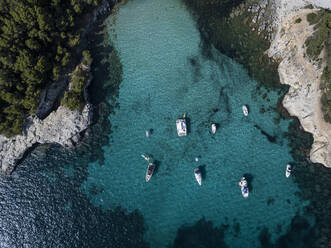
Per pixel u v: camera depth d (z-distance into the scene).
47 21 43.47
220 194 43.09
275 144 44.47
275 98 46.41
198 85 48.44
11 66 41.34
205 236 41.31
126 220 42.75
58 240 42.22
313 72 42.75
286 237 40.03
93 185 44.78
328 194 41.00
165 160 45.22
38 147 46.47
